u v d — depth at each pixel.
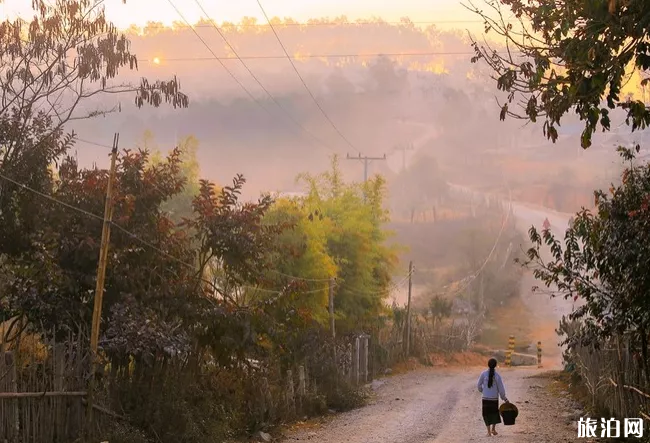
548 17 12.71
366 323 48.84
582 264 21.39
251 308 23.34
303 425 25.78
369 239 44.78
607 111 12.20
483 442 20.45
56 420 16.19
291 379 27.23
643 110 12.23
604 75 11.90
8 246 20.19
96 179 20.14
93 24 20.53
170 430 18.92
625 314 18.84
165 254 20.44
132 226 20.36
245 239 22.62
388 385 41.06
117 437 17.00
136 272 19.89
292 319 26.95
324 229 41.03
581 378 30.67
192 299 21.44
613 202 18.41
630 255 17.47
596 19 11.72
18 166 19.81
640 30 11.30
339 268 40.50
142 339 17.81
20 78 20.27
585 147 12.36
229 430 22.03
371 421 26.16
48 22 20.27
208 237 22.66
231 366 24.00
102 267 17.27
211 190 23.77
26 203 19.88
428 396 34.44
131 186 20.69
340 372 33.91
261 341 26.28
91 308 19.45
